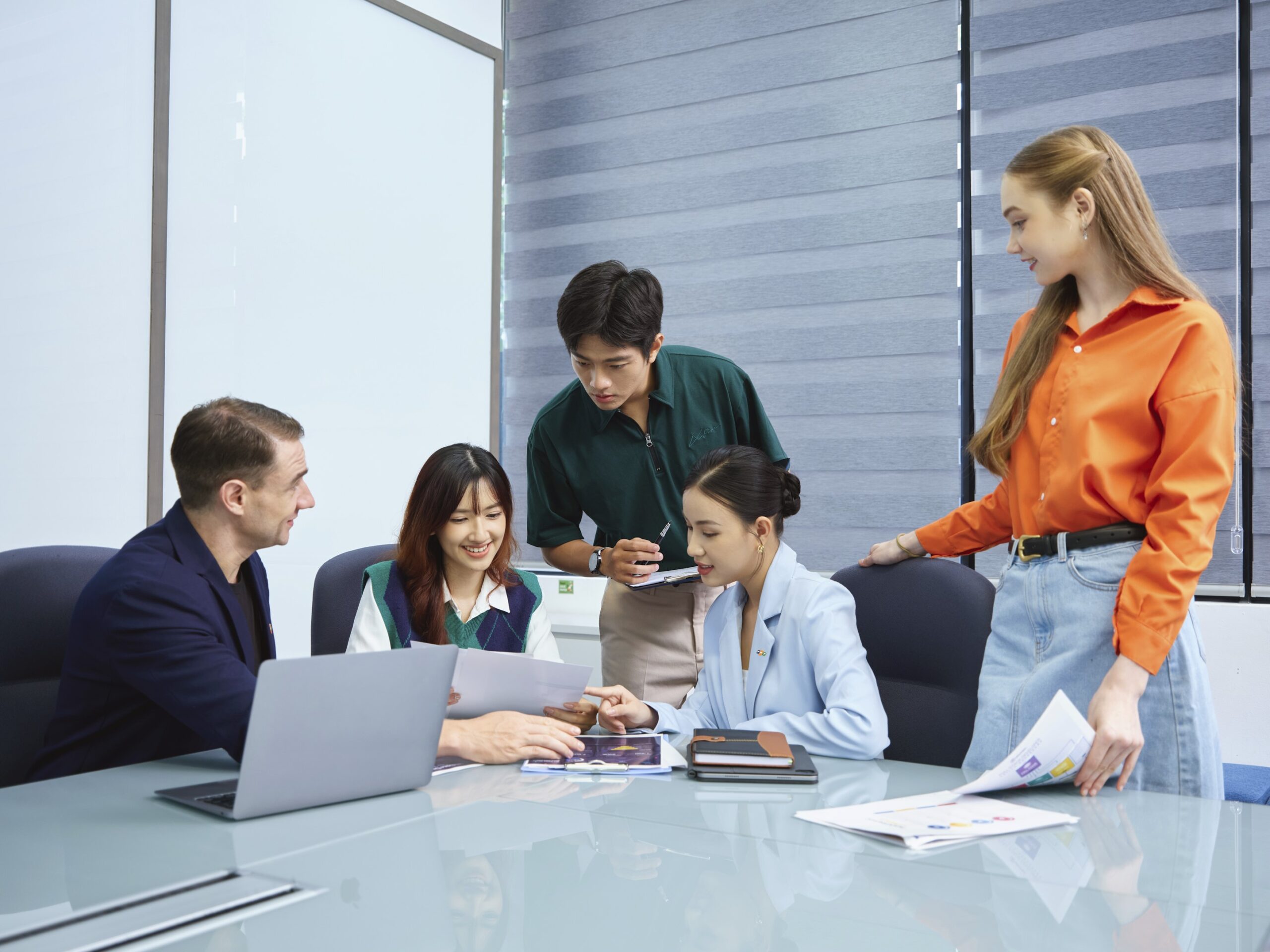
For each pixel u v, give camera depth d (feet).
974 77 9.85
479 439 11.76
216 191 9.16
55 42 8.05
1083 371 4.61
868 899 2.71
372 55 10.56
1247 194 8.66
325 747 3.65
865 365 10.43
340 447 10.25
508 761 4.50
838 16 10.55
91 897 2.75
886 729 4.88
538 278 12.52
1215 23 8.77
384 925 2.53
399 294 10.85
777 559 5.64
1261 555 8.57
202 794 3.84
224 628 4.90
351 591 6.88
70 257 8.14
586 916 2.59
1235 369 4.41
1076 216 4.54
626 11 11.85
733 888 2.80
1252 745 8.27
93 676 4.90
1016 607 4.79
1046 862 3.05
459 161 11.53
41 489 7.94
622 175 11.91
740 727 5.07
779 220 10.91
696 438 7.22
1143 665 4.05
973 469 9.86
